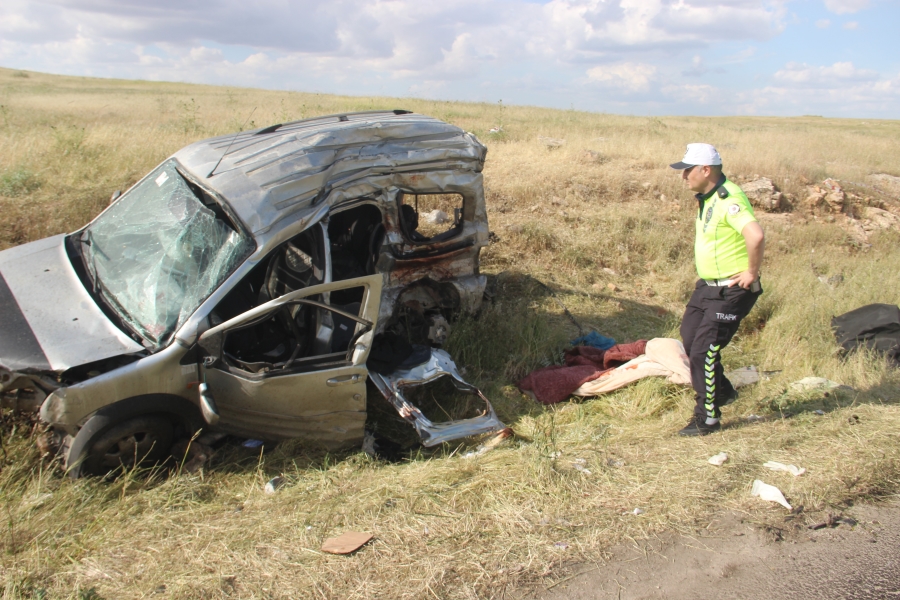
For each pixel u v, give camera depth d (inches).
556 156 493.4
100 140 373.7
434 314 207.9
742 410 190.4
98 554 113.0
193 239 155.7
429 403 188.1
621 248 340.5
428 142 195.0
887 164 633.0
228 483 142.9
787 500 135.1
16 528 116.9
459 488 137.1
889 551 121.6
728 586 110.9
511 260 306.2
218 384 142.9
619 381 198.8
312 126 197.9
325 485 141.3
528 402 198.2
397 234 187.9
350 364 154.7
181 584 103.4
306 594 102.5
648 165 490.9
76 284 153.8
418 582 106.3
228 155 174.1
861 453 152.6
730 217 154.2
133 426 135.0
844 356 230.7
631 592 108.1
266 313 138.6
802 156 568.7
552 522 125.3
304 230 159.9
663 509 131.0
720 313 161.6
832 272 346.9
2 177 284.0
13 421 138.6
